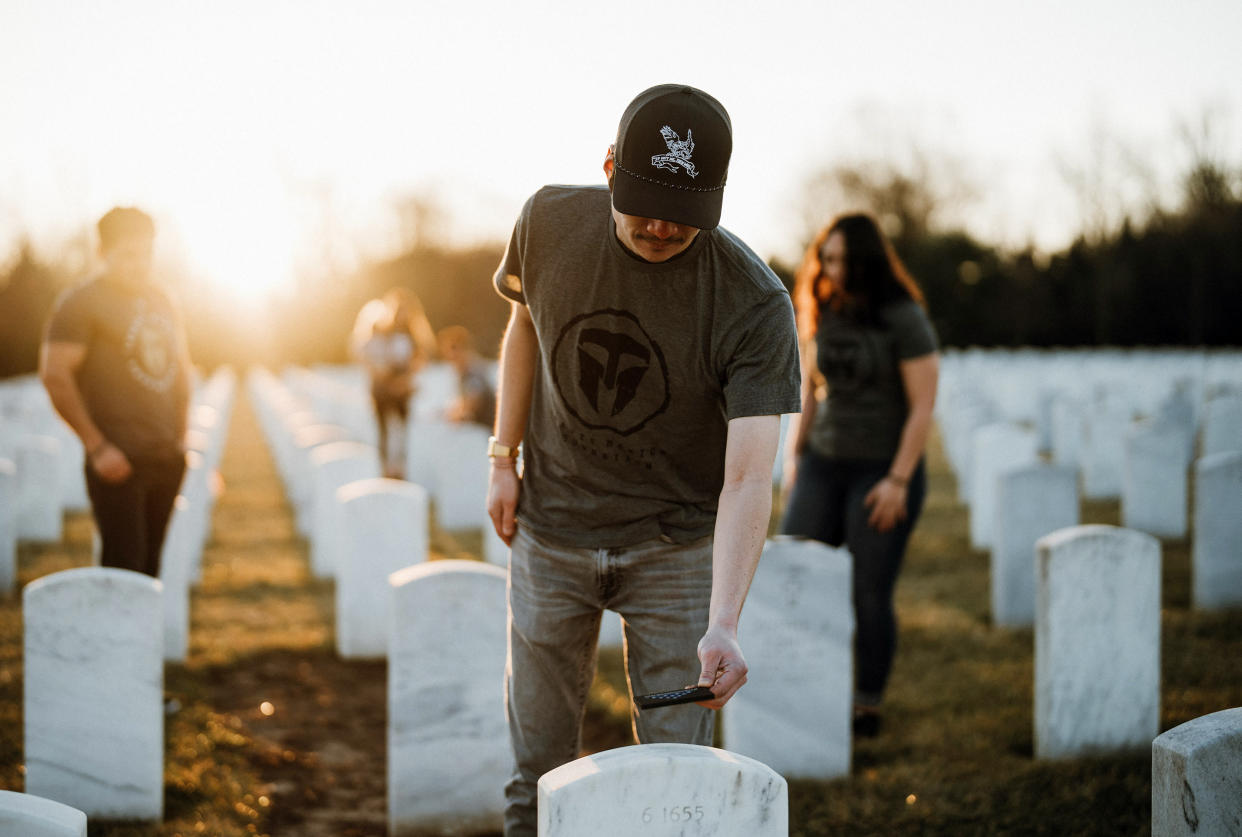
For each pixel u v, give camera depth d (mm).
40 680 3443
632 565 2465
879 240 4254
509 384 2629
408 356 11398
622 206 2039
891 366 4289
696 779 1911
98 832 3422
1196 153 36531
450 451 9766
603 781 1867
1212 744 2107
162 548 4422
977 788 3883
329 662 5738
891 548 4328
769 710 4070
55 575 3461
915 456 4250
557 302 2307
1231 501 6324
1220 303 36688
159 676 3527
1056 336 40562
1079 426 12258
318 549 7668
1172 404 13219
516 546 2611
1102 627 4156
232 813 3762
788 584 4055
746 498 2207
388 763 4141
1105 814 3656
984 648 5746
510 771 3783
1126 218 39031
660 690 2508
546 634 2549
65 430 10391
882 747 4352
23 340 30203
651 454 2418
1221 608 6367
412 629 3672
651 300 2232
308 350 42688
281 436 13047
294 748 4496
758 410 2223
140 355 4129
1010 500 6270
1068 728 4156
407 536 5820
